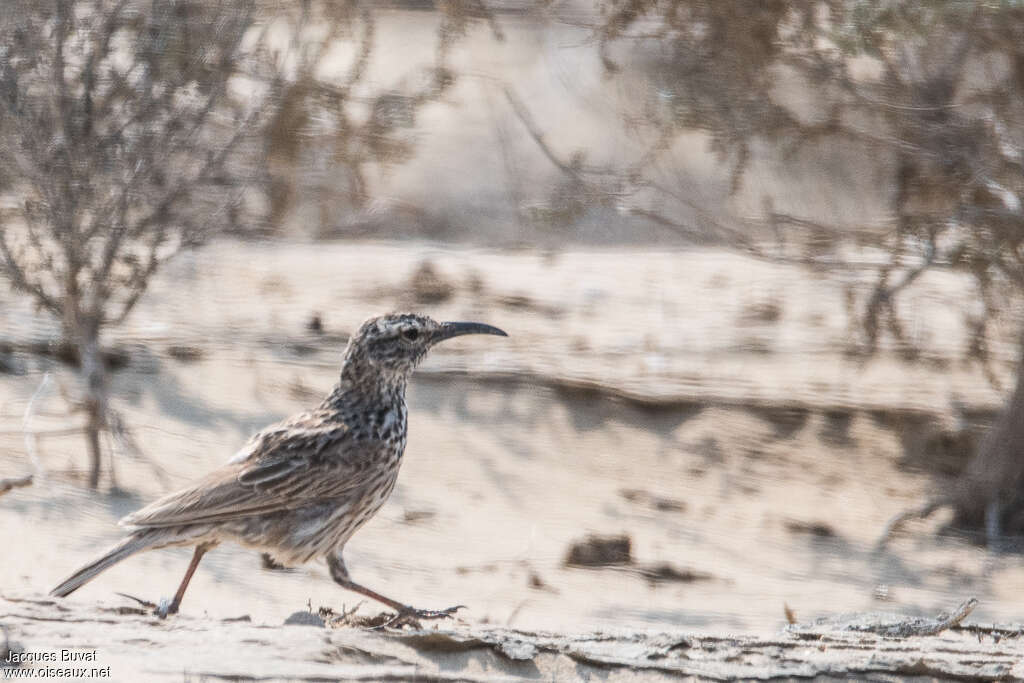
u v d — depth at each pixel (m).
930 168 13.48
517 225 22.70
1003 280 13.88
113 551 8.24
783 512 13.46
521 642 7.13
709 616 10.53
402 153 15.59
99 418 12.66
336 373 15.73
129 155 13.28
